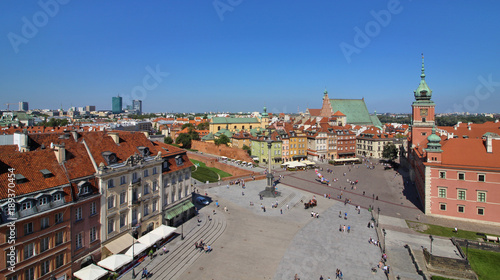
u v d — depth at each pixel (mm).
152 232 64125
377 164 174250
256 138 181500
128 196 60656
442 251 65000
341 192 113062
